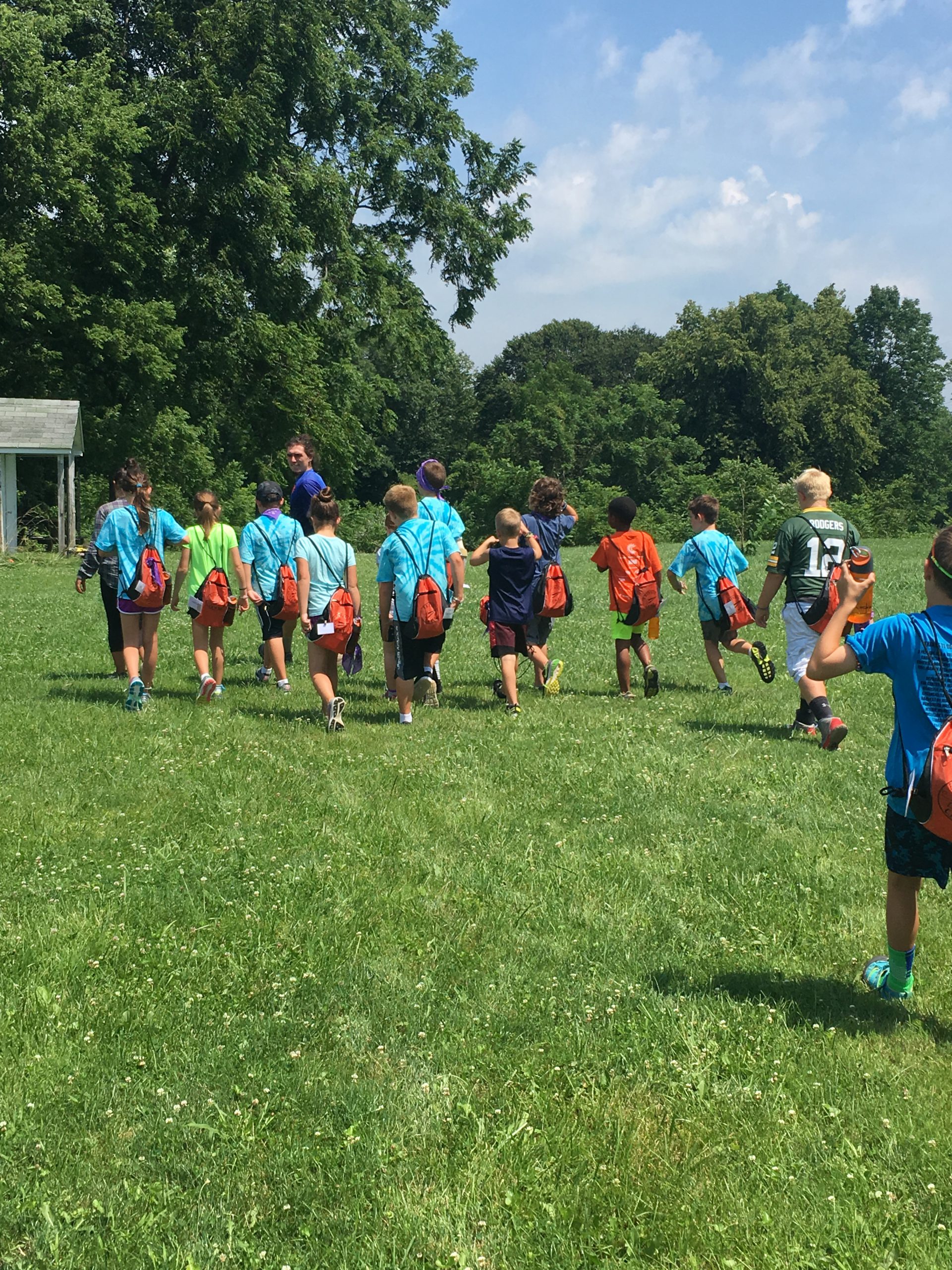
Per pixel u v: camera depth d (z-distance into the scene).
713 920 5.20
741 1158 3.35
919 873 4.13
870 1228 3.03
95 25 39.72
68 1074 3.77
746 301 74.62
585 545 51.91
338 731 8.82
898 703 4.05
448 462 87.19
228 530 10.34
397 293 45.84
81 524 37.19
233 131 37.75
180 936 4.90
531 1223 3.07
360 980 4.48
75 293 36.62
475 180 48.25
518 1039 4.04
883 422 86.19
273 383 44.84
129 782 7.22
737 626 11.06
